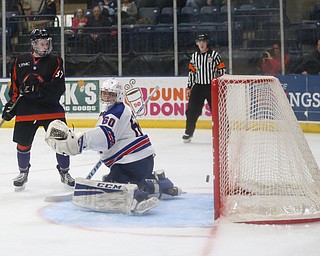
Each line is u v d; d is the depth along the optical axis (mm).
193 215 11586
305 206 11281
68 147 11328
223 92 11266
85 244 9766
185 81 27969
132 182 12148
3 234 10492
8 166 18578
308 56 28750
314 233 10219
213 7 30125
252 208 11227
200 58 23188
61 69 14484
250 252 9188
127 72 30609
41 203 13125
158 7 30828
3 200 13500
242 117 11680
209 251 9266
